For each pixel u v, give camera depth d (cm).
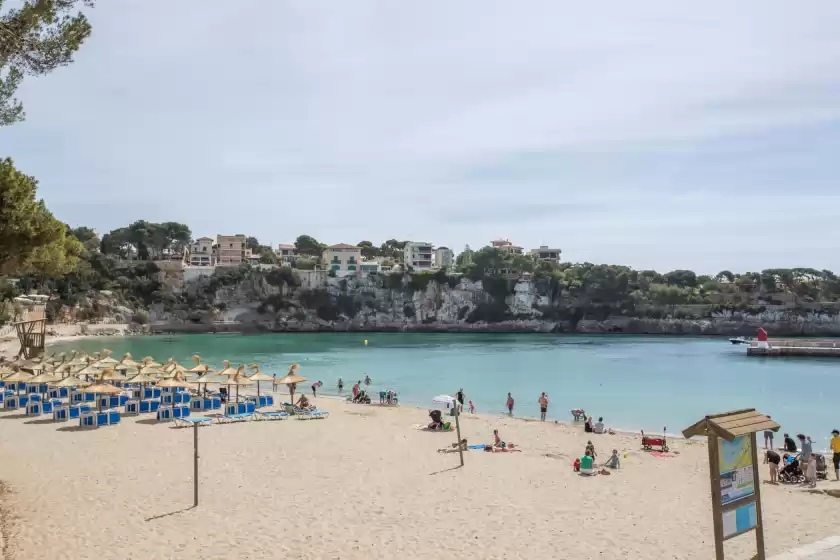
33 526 1606
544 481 2214
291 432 3112
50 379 3528
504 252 19850
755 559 1123
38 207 2027
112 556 1413
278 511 1795
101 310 15488
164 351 10369
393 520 1731
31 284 14250
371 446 2798
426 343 13375
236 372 3866
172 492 1970
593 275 18775
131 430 3045
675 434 3738
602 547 1534
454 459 2561
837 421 4372
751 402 5256
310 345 12394
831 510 1886
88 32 1559
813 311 17675
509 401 4381
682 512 1847
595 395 5638
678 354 10650
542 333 17962
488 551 1496
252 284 18162
